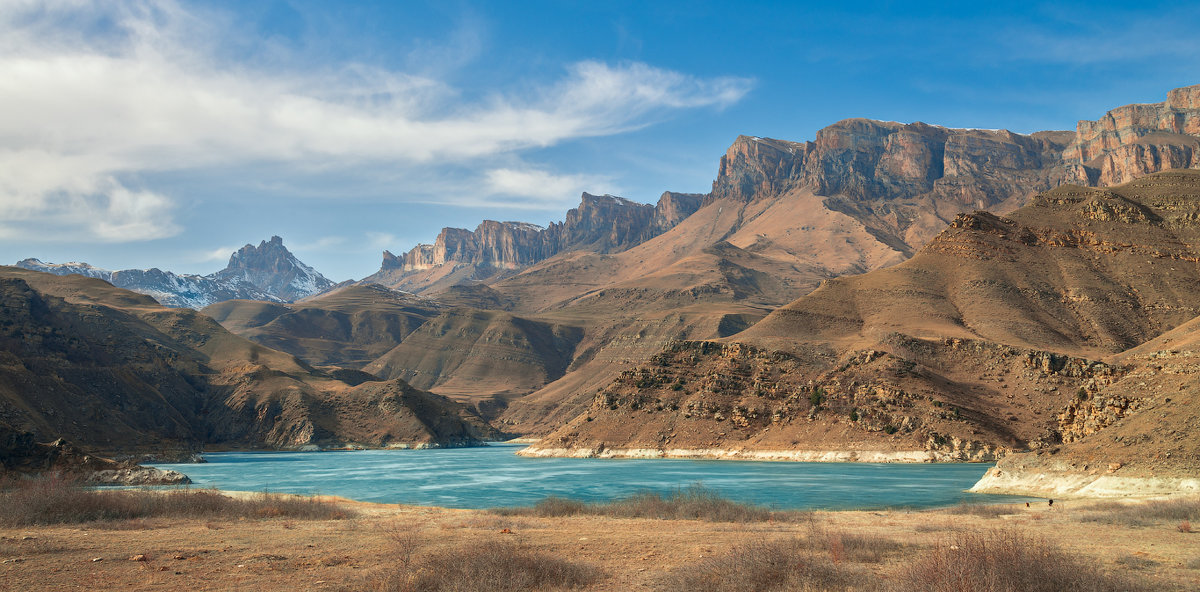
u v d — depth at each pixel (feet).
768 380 608.19
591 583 82.23
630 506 179.32
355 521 159.12
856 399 536.42
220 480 391.04
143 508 165.48
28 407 630.33
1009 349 589.32
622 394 643.45
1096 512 158.51
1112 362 523.29
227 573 89.35
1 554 102.12
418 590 77.61
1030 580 68.74
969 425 490.08
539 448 643.45
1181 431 214.07
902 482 320.70
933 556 74.49
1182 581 78.38
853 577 77.97
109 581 83.82
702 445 551.59
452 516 174.70
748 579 76.69
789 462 490.08
